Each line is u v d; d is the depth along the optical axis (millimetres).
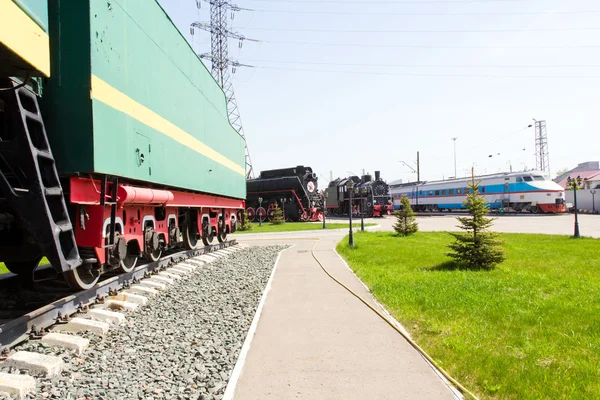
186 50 10945
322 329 5859
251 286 9297
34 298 6832
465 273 10180
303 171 45312
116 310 6605
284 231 30516
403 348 5012
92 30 5848
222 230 17359
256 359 4691
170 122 9484
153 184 8938
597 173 61812
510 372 4176
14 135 4598
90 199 6340
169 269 10336
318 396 3730
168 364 4617
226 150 16031
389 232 26906
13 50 3834
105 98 6180
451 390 3838
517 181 46938
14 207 4648
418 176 66188
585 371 4129
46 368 4098
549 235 20922
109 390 3875
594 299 7066
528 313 6301
